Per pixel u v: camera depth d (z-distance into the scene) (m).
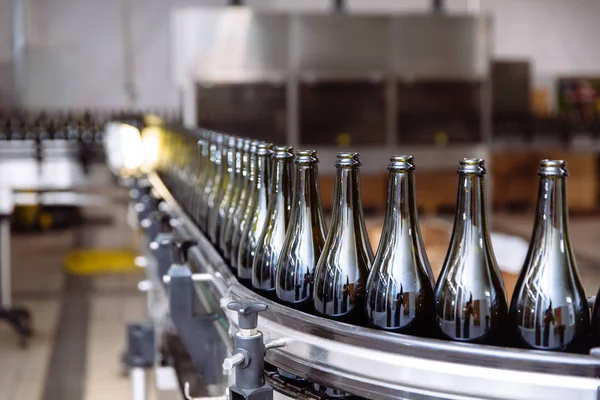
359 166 1.09
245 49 6.39
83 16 8.27
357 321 1.10
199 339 1.44
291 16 6.41
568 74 9.52
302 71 6.48
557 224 0.92
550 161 0.91
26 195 5.57
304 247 1.14
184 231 1.76
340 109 6.56
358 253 1.09
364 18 6.49
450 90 6.67
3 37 8.01
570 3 9.44
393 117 6.62
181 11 6.31
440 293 1.00
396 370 0.88
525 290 0.95
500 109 8.73
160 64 8.49
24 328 4.23
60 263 6.22
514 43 9.39
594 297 1.02
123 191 5.59
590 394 0.79
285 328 1.01
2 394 3.43
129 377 3.65
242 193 1.43
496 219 7.81
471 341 0.98
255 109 6.46
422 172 6.78
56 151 5.48
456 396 0.84
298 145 6.53
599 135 8.44
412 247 1.03
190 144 2.23
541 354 0.80
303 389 1.03
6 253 4.58
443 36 6.61
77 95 8.23
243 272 1.33
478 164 0.97
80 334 4.34
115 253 6.63
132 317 4.69
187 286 1.43
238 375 0.99
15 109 7.91
